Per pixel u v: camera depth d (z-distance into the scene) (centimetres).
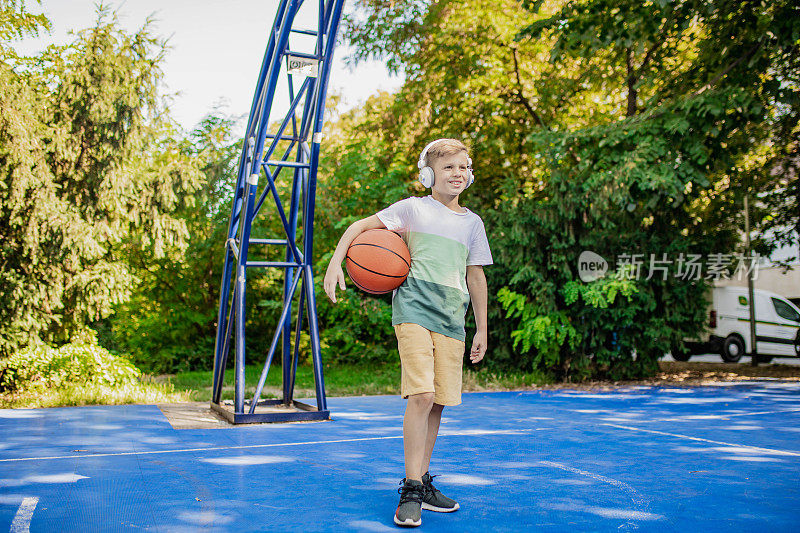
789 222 1388
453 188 307
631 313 1034
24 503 311
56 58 970
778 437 524
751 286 1452
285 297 760
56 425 589
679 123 938
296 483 358
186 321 1464
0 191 812
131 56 925
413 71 1415
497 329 1098
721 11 1029
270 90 630
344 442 505
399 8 1377
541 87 1342
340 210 1289
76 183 920
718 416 657
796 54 1089
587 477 375
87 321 1003
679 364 1464
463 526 277
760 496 330
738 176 1293
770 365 1433
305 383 1130
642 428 575
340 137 1689
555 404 777
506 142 1409
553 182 1020
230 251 754
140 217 985
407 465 287
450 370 304
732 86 991
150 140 970
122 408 734
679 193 962
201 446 483
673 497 328
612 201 1000
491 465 410
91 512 295
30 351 842
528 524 280
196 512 296
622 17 1008
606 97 1457
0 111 798
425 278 300
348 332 1320
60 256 836
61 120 906
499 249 1052
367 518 287
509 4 1292
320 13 619
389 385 1071
